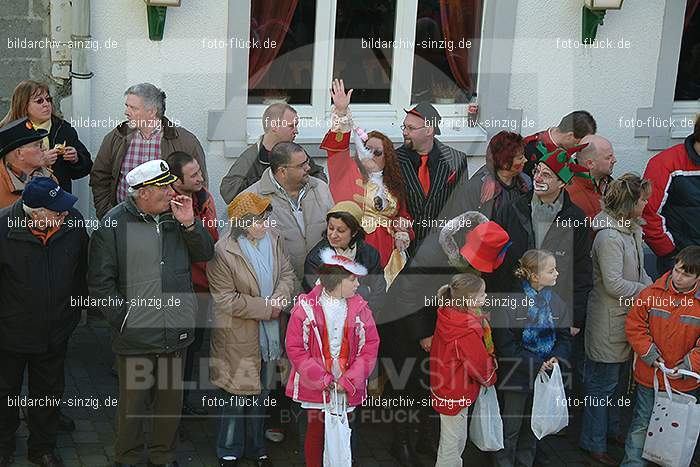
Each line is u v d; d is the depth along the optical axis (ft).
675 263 46.11
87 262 43.78
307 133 57.72
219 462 46.01
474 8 59.62
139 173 41.24
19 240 41.91
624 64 61.82
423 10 59.11
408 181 49.65
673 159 54.54
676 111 64.23
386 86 59.72
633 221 48.08
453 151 51.37
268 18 56.95
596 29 60.54
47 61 56.03
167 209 42.24
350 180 48.83
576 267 46.44
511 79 60.54
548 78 61.05
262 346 44.98
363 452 48.37
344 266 41.91
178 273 42.75
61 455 45.70
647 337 46.21
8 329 42.63
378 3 58.39
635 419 47.65
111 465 45.29
